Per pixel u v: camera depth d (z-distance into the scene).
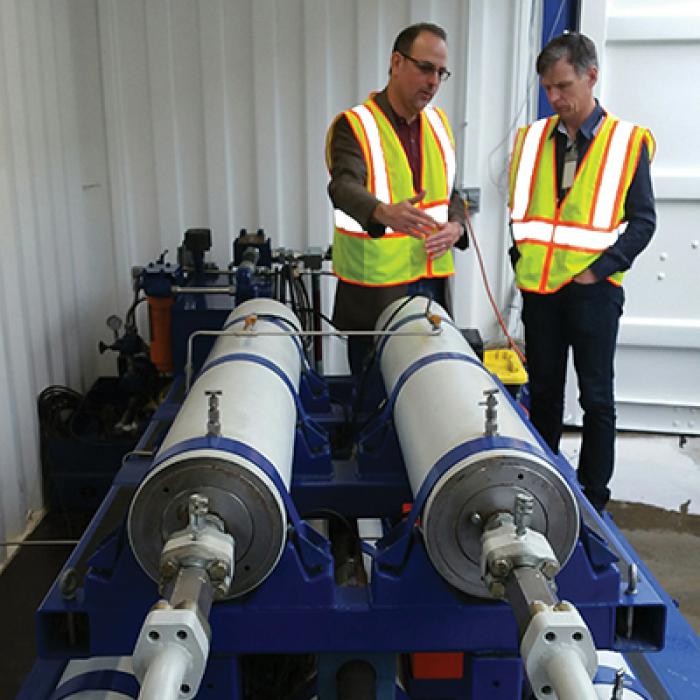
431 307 2.01
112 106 3.18
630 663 1.84
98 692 1.51
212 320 2.48
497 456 1.18
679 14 3.09
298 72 3.16
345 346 3.46
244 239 2.78
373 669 1.38
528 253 2.54
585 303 2.46
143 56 3.16
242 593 1.23
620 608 1.35
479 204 3.32
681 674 1.92
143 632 0.90
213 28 3.11
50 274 2.85
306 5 3.07
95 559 1.26
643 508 2.93
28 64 2.65
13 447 2.54
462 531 1.20
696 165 3.25
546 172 2.51
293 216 3.32
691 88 3.18
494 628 1.29
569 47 2.33
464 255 3.36
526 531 1.11
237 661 1.33
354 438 1.99
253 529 1.18
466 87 3.17
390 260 2.33
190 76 3.18
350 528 1.68
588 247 2.43
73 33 3.09
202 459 1.17
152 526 1.19
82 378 3.21
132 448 2.73
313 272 2.84
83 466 2.75
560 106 2.39
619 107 3.23
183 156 3.27
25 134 2.61
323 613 1.28
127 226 3.33
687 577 2.52
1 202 2.44
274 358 1.71
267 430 1.33
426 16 3.09
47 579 2.41
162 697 0.81
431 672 1.63
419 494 1.26
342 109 3.20
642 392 3.54
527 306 2.62
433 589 1.28
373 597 1.28
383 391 2.06
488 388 1.49
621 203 2.41
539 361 2.64
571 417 3.55
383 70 3.15
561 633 0.89
